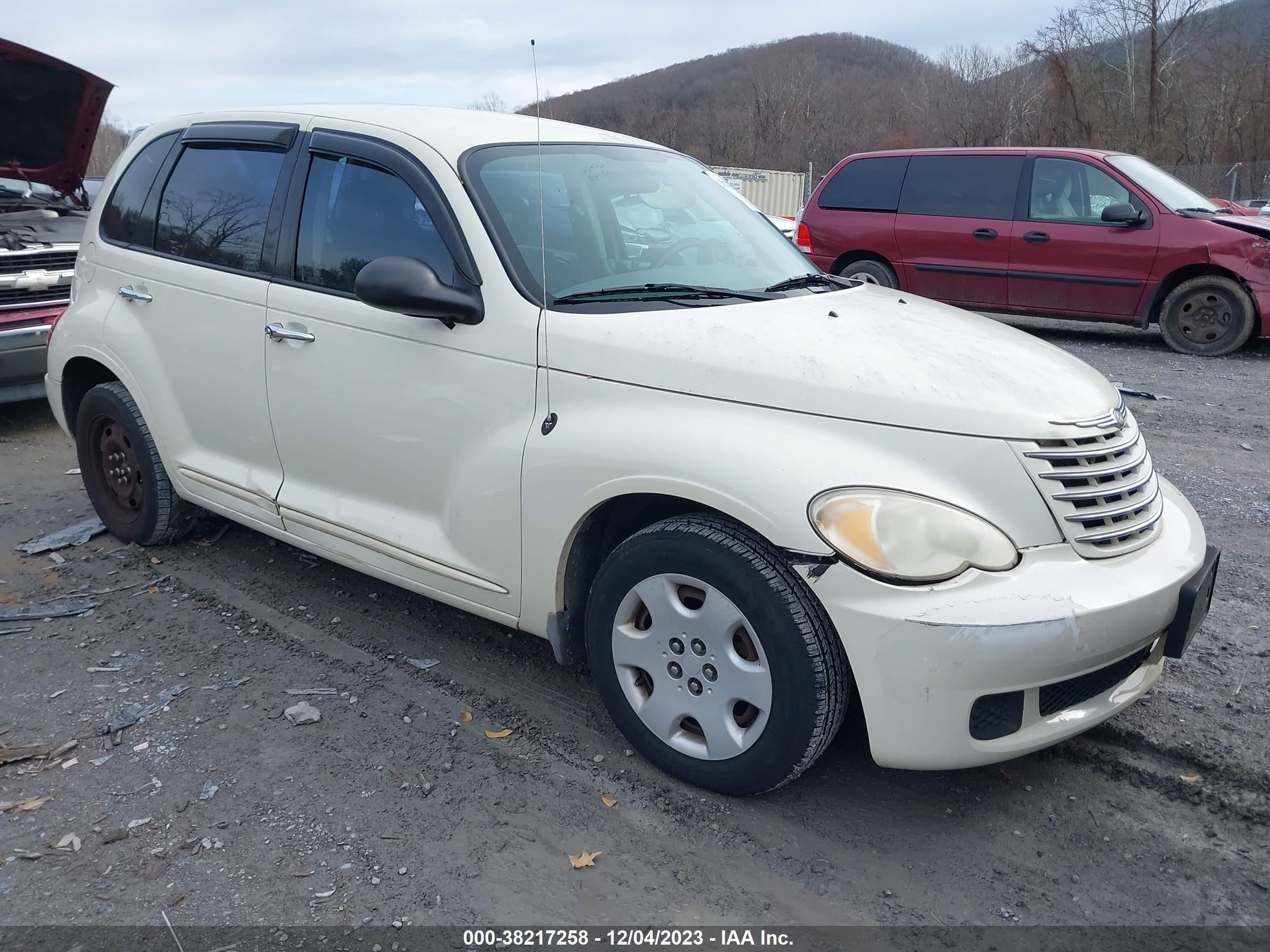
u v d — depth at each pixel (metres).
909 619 2.36
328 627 3.91
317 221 3.60
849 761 3.04
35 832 2.69
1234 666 3.47
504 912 2.41
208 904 2.43
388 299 2.97
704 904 2.45
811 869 2.57
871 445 2.53
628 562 2.81
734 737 2.70
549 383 2.94
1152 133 36.12
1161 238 9.19
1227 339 9.16
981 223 10.05
